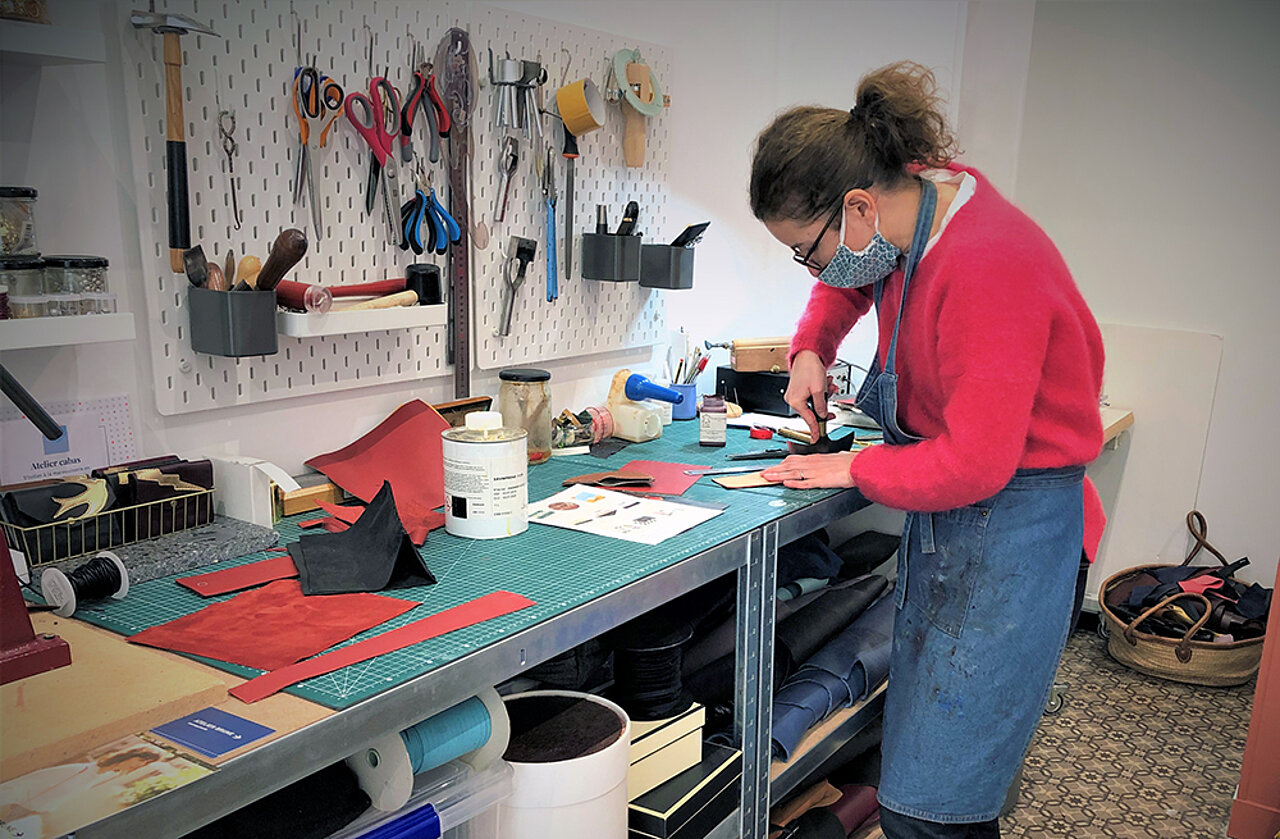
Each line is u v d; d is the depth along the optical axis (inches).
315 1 63.0
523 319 82.7
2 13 45.4
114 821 30.8
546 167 81.3
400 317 66.0
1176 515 130.7
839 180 57.8
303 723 36.4
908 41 120.0
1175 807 93.4
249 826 41.9
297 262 62.2
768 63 109.4
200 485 56.6
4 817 30.6
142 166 56.3
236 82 59.7
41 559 50.3
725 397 101.3
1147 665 120.4
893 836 65.6
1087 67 128.1
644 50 90.8
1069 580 61.9
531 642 45.8
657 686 62.5
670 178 98.3
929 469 56.5
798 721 72.3
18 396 41.4
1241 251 121.4
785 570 88.7
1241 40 117.3
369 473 66.9
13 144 51.1
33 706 36.6
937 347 57.1
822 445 79.6
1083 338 56.6
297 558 52.9
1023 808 92.9
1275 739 85.7
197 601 48.5
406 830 44.6
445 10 71.3
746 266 112.7
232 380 62.9
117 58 54.6
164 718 36.8
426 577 51.3
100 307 50.1
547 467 77.7
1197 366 126.0
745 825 67.7
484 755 48.8
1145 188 127.0
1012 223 56.1
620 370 91.7
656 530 61.4
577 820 51.8
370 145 66.5
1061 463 59.1
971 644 61.1
